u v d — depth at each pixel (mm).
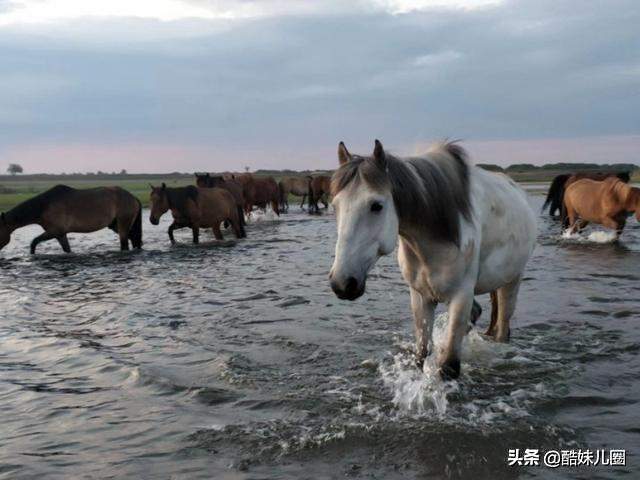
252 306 7062
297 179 33406
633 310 6328
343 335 5637
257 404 3982
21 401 4191
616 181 12609
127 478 3031
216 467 3127
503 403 3812
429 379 3963
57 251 14062
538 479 2893
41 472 3123
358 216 3170
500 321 5016
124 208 13898
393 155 3510
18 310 7246
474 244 3754
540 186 46406
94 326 6391
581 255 10711
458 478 2936
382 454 3205
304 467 3098
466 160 3947
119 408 4020
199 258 11867
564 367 4520
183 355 5195
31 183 100000
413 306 4074
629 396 3928
